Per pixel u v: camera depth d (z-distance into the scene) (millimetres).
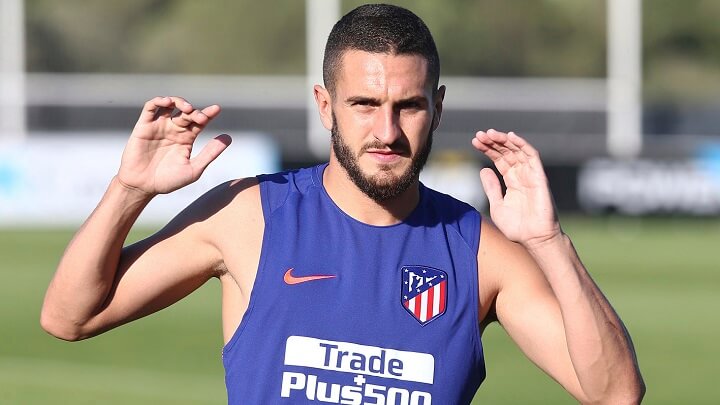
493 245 12719
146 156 12281
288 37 126875
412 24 12008
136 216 12430
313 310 12086
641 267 61406
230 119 81562
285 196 12750
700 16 132375
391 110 11859
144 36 125375
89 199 74750
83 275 12281
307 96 79812
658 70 132875
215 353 40031
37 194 74562
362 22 11977
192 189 74188
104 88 85438
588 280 12117
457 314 12305
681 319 47938
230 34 126625
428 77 11984
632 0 82750
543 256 12078
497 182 12383
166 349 40500
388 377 12008
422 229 12594
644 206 76875
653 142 78188
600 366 12023
